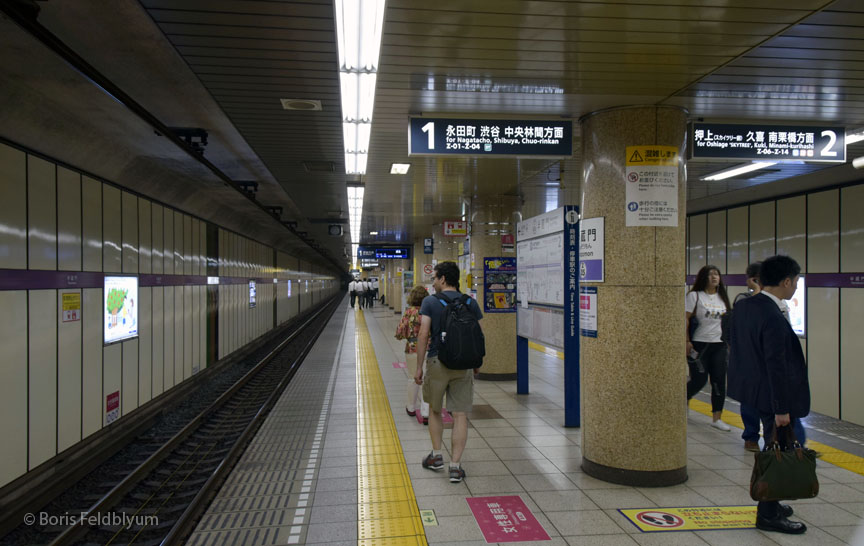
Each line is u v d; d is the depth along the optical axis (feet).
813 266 26.13
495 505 12.44
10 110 12.89
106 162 18.66
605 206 14.32
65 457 16.51
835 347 24.80
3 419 13.43
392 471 14.79
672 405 13.74
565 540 10.75
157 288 24.98
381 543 10.61
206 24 10.50
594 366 14.35
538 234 21.98
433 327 14.51
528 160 22.68
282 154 22.04
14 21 8.79
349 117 16.34
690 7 9.60
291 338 55.62
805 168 21.88
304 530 11.19
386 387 27.30
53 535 12.82
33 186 14.96
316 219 47.62
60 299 16.34
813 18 9.98
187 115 17.53
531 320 23.25
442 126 15.52
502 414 21.31
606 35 10.71
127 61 13.10
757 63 12.08
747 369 11.54
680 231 14.06
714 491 13.33
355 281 110.42
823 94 14.02
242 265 44.96
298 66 12.56
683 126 14.58
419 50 11.44
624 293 13.83
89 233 18.35
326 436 18.34
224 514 12.05
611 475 13.87
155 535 12.81
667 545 10.57
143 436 21.65
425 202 35.94
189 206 28.99
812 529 11.28
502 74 12.71
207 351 33.88
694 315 19.38
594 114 14.98
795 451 10.63
